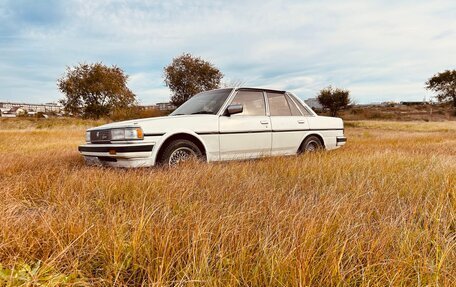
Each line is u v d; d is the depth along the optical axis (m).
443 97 50.91
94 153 4.39
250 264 1.58
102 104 31.11
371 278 1.46
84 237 1.86
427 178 3.37
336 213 2.17
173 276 1.54
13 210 2.44
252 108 5.36
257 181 3.31
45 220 1.99
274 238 1.88
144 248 1.74
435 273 1.47
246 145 5.10
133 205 2.46
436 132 18.47
